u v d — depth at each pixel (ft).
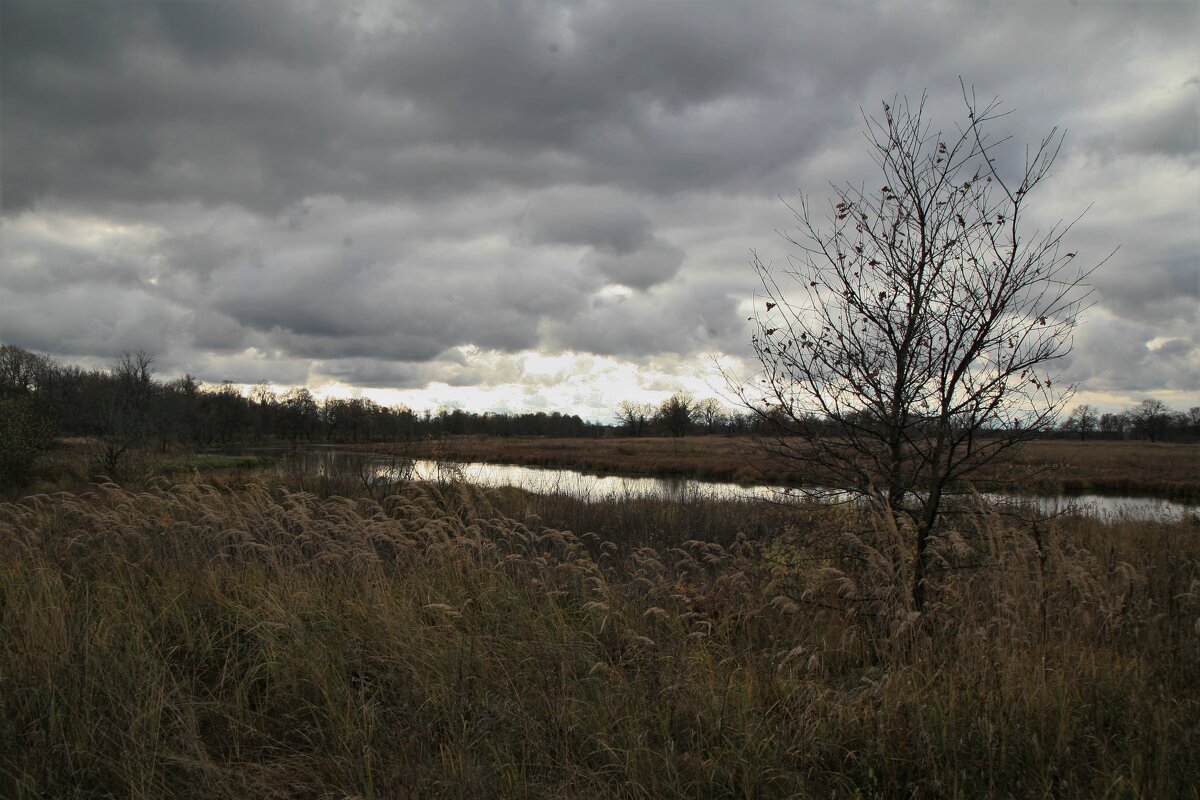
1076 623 15.01
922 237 17.31
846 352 18.02
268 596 17.30
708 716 12.09
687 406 247.29
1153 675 12.70
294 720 12.93
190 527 23.39
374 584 18.51
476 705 13.08
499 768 10.87
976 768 10.23
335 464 45.98
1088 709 11.62
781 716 12.25
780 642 16.69
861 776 10.50
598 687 13.48
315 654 14.40
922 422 17.60
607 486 73.56
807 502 19.40
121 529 23.08
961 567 16.61
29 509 26.25
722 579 19.95
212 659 15.02
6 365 190.70
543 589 19.12
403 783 10.58
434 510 26.09
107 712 12.36
